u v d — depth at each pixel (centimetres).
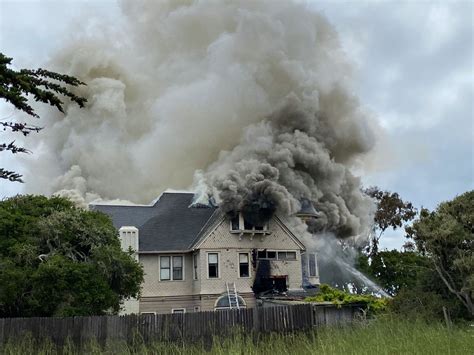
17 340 1526
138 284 2348
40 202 2378
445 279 1777
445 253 1772
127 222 3316
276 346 1392
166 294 3105
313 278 3512
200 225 3359
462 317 1681
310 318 1820
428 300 1741
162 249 3136
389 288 4241
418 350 1064
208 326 1714
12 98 503
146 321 1672
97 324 1638
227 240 3184
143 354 1443
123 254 2234
